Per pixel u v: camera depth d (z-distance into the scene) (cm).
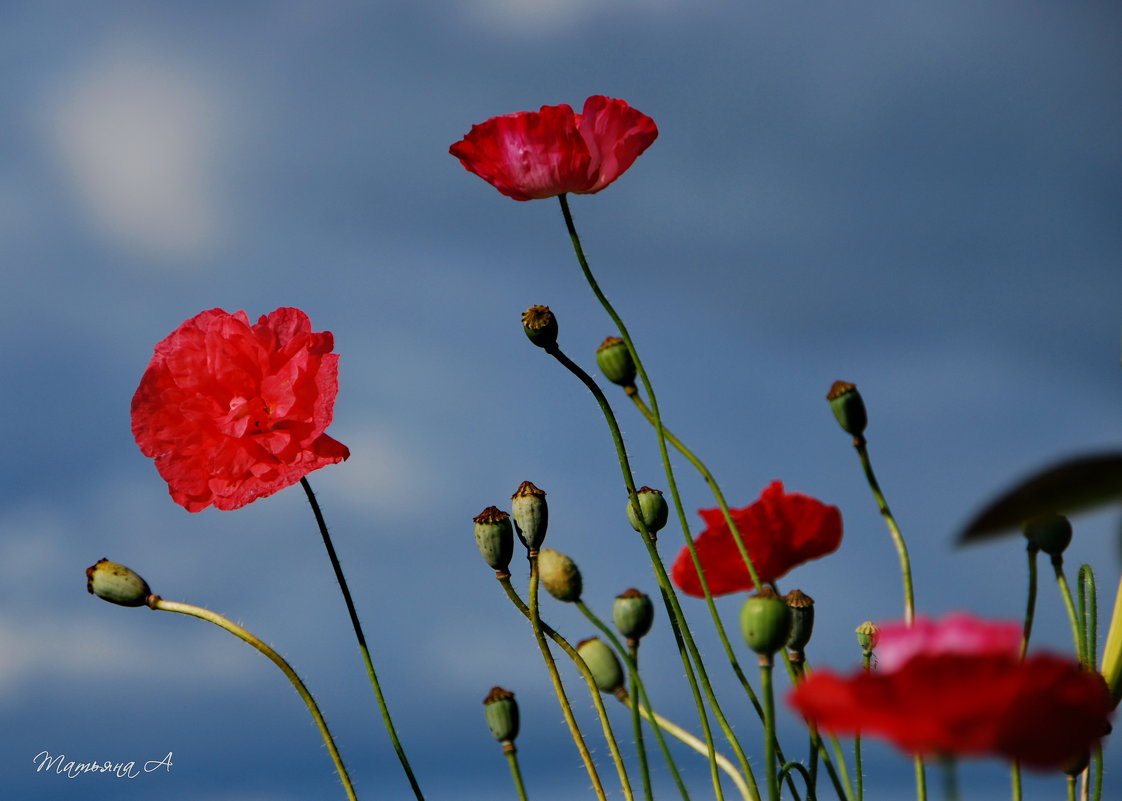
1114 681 131
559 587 131
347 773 131
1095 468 112
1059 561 127
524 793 129
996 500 113
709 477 129
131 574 132
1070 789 128
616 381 132
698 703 131
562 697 131
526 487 132
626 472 132
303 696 131
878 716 109
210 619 132
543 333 132
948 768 112
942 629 117
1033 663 106
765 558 130
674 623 131
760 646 122
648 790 129
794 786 129
